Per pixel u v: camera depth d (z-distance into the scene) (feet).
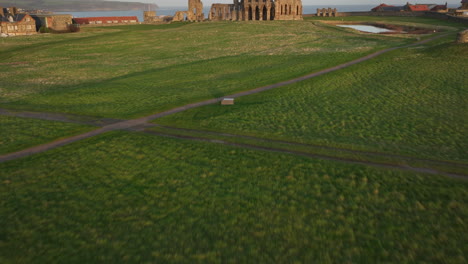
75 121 88.38
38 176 58.29
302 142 71.41
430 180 53.72
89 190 53.67
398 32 304.71
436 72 124.98
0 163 63.31
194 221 45.44
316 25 343.26
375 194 50.70
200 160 63.31
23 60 208.03
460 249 39.09
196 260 38.32
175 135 76.84
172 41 275.80
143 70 168.96
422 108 91.71
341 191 51.88
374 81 122.11
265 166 60.44
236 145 70.33
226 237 42.16
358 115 88.84
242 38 274.16
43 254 39.45
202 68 167.63
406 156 63.16
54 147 70.69
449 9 453.58
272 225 44.34
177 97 112.78
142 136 76.28
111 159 64.49
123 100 110.52
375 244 40.45
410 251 39.09
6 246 40.83
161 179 56.65
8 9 401.90
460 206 46.93
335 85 120.78
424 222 44.16
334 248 39.91
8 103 108.58
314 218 45.65
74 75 160.97
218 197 51.06
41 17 387.75
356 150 66.59
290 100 104.99
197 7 478.18
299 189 52.80
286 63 168.25
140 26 412.36
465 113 85.81
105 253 39.60
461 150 65.36
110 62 195.83
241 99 108.17
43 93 122.72
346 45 216.13
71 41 284.61
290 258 38.40
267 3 395.34
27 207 49.16
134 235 42.75
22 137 76.74
